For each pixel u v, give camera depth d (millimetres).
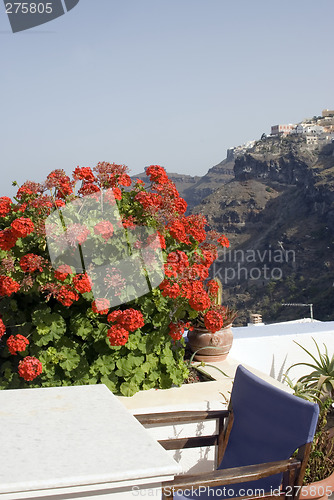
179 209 3604
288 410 2084
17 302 3400
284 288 121812
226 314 4039
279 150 163750
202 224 3635
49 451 1490
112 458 1451
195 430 3186
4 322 3359
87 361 3398
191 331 4090
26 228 3152
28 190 3340
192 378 3805
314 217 137250
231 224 153875
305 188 143500
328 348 4723
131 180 3553
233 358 4312
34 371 3191
